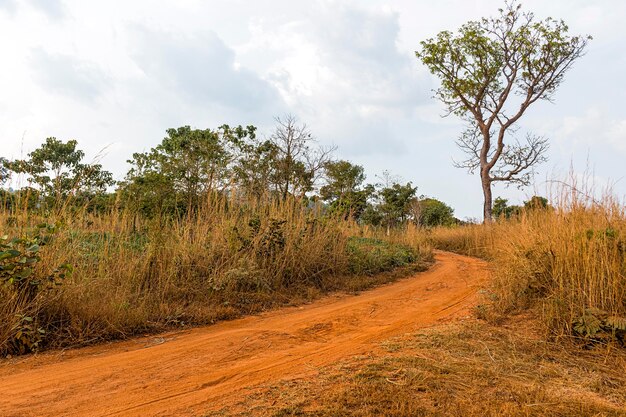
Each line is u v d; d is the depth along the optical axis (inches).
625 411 160.2
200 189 514.9
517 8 1165.7
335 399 162.7
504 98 1211.9
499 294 303.3
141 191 494.9
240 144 716.0
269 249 425.7
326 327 286.2
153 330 278.1
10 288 240.7
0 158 294.7
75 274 291.6
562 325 243.6
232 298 350.6
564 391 177.9
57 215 312.2
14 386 184.9
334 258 483.2
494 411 153.9
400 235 807.7
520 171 1205.1
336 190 880.9
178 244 388.2
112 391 179.0
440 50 1229.7
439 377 182.5
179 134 693.9
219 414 155.0
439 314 308.0
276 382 183.5
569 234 288.7
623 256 260.8
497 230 705.0
